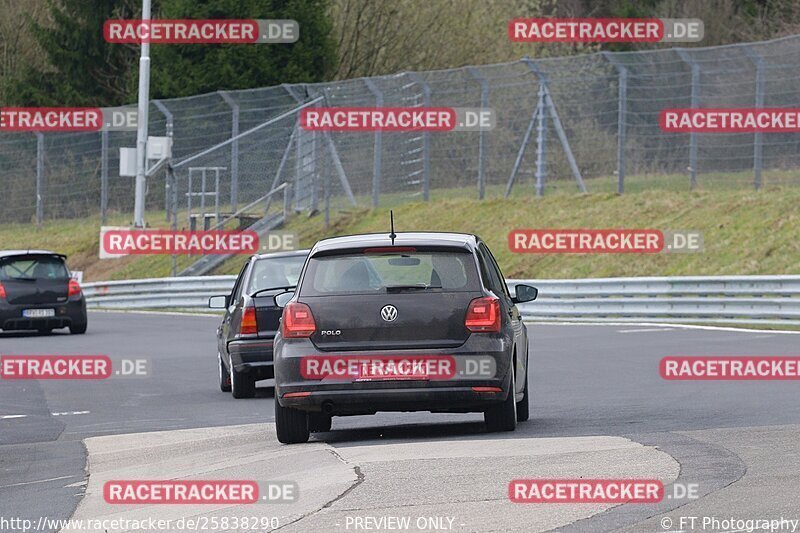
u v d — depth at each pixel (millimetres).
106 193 162625
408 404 41469
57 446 46344
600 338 86375
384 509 30375
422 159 144500
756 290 95375
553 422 46469
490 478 33625
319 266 42562
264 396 62094
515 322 45312
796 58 119375
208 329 106625
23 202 168875
